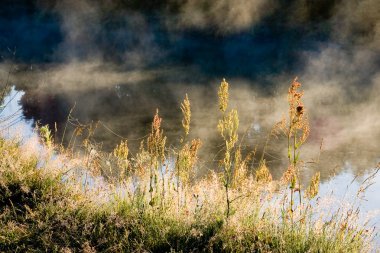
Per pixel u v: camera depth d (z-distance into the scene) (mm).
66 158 5387
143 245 3791
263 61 19188
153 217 4164
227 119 4109
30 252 3592
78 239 3818
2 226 3830
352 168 8086
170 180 4633
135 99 14344
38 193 4574
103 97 14539
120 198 4574
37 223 3947
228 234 3902
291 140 9867
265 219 4133
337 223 4195
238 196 4406
